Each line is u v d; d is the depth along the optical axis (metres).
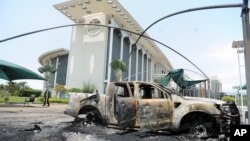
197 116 6.85
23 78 22.64
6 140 5.90
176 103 7.01
